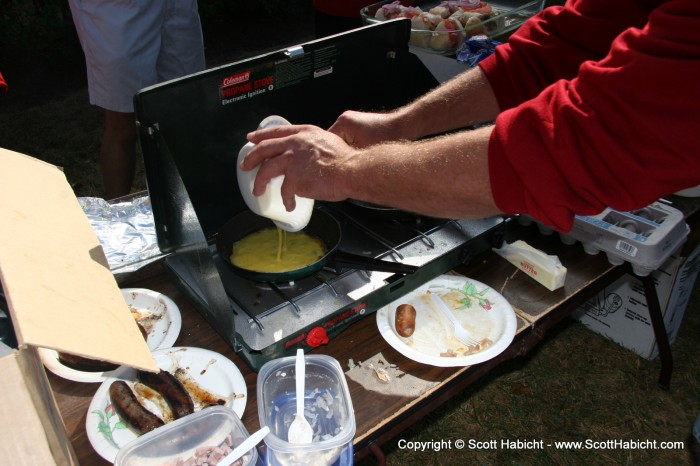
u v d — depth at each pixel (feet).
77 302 1.99
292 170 3.10
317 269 3.44
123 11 6.61
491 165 2.52
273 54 3.66
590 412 6.25
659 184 2.24
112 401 2.96
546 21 3.81
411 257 3.71
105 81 6.97
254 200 3.30
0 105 12.98
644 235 4.27
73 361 3.19
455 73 6.03
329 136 3.23
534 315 3.69
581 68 2.43
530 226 4.59
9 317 1.96
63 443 1.90
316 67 3.91
